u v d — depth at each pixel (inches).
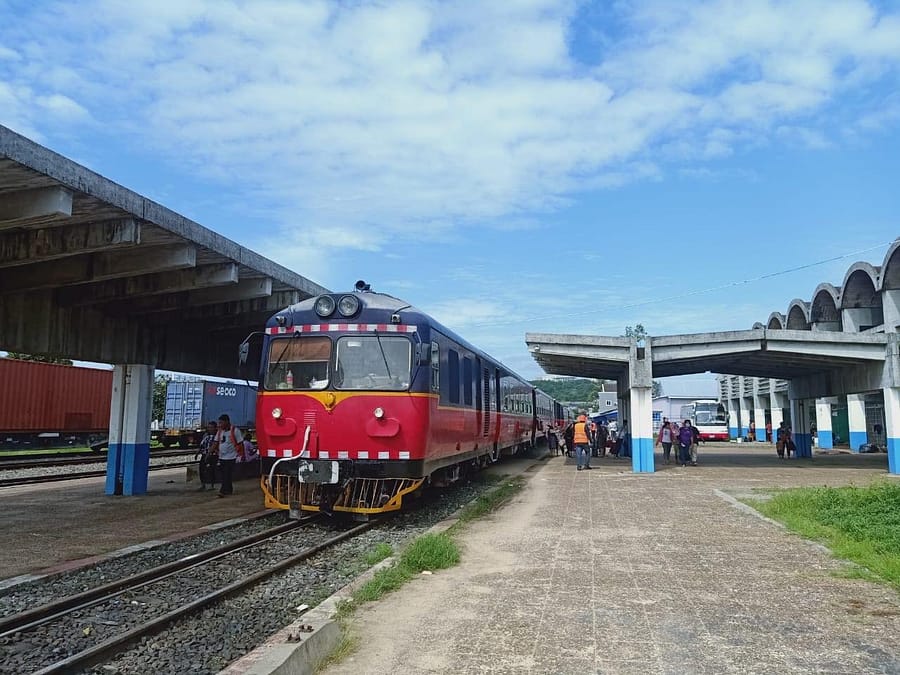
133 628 252.4
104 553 378.0
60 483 755.4
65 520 493.0
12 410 1206.9
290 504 464.4
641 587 286.4
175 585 314.2
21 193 337.4
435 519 497.4
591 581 297.0
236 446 643.5
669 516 472.7
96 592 291.4
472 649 215.6
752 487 653.3
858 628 232.5
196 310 637.9
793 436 1178.6
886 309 1088.8
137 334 627.5
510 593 279.4
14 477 817.5
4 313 475.5
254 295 569.3
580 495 600.7
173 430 1477.6
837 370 965.8
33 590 305.6
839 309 1258.6
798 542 378.9
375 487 465.4
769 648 213.9
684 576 304.5
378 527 463.5
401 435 449.4
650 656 207.8
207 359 730.2
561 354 851.4
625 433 1206.3
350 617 249.0
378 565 328.2
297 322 478.9
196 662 222.1
